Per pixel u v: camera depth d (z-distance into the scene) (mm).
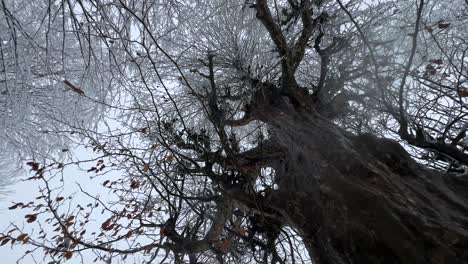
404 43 5805
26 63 5453
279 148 4207
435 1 5570
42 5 5844
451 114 4672
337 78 5125
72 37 6918
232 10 6492
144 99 6340
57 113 7410
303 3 4871
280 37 4434
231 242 4520
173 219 4246
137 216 4152
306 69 6812
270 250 4102
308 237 2637
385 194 2332
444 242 1878
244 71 5816
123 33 5723
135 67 6453
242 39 6465
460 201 2387
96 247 3689
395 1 6070
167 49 6742
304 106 4172
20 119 6742
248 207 3664
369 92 5035
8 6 5949
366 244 2104
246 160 4375
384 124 5348
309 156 3174
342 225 2322
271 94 4566
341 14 6188
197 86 6555
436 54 5570
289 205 3027
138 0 5680
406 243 1959
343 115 5109
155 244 4004
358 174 2607
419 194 2400
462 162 3201
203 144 4891
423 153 4660
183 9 6289
